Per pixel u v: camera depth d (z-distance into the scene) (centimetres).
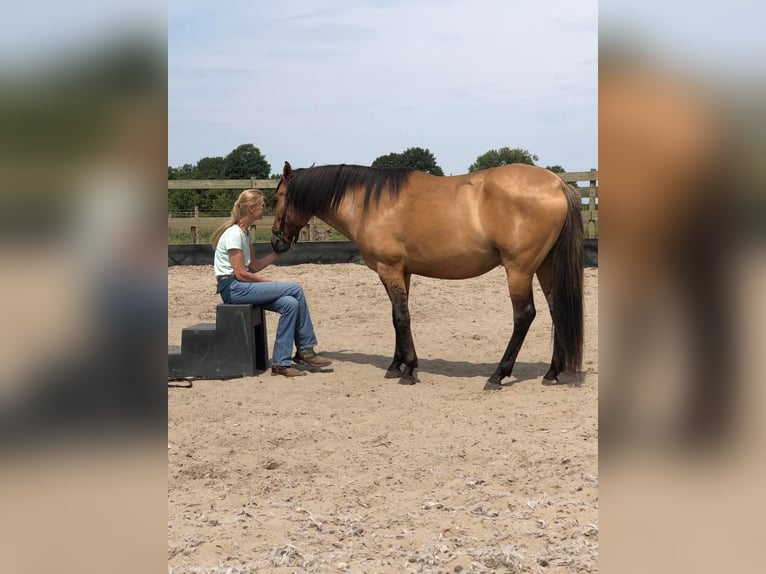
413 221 526
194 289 911
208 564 243
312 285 936
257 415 458
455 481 329
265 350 597
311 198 572
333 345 684
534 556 241
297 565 242
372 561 245
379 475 345
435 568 237
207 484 342
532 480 326
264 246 1076
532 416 436
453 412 453
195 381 559
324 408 473
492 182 504
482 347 670
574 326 494
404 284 548
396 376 555
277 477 348
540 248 493
